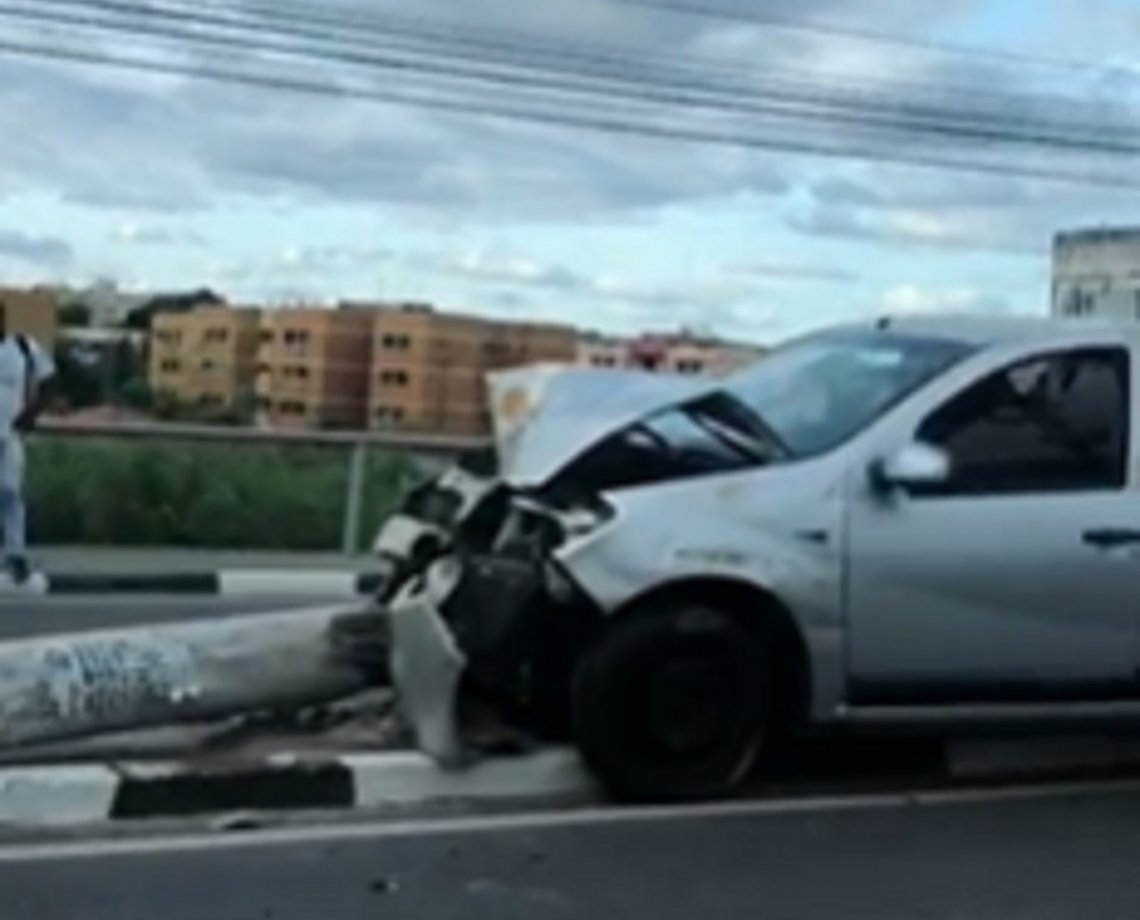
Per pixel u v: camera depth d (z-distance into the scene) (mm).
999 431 6914
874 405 6906
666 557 6492
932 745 7352
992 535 6801
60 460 14414
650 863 5996
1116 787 7234
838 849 6242
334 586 13180
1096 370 7074
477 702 6980
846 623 6676
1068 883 5953
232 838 6102
